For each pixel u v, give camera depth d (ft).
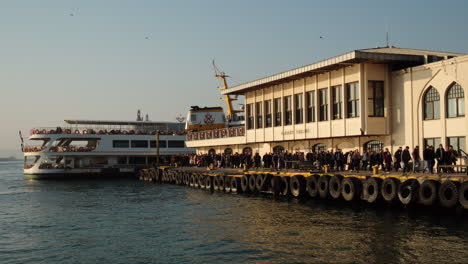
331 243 67.15
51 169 216.74
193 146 216.95
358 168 111.34
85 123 224.33
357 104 116.98
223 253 65.31
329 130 126.21
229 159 175.73
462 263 55.72
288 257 61.62
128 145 226.58
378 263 57.26
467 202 73.77
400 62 114.11
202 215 97.14
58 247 72.59
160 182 200.75
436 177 79.87
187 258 63.67
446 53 137.18
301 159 127.44
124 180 218.59
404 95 111.86
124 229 85.56
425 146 106.83
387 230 72.95
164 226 86.99
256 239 72.23
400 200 85.30
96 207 116.67
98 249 70.64
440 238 66.54
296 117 142.31
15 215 105.70
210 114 232.73
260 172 128.16
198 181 163.02
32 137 215.51
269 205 106.52
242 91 168.04
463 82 96.99
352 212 91.04
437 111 104.22
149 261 63.05
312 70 124.57
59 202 129.18
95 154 220.02
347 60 110.63
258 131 162.61
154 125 239.91
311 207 100.22
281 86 148.97
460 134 98.07
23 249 71.72
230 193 138.41
